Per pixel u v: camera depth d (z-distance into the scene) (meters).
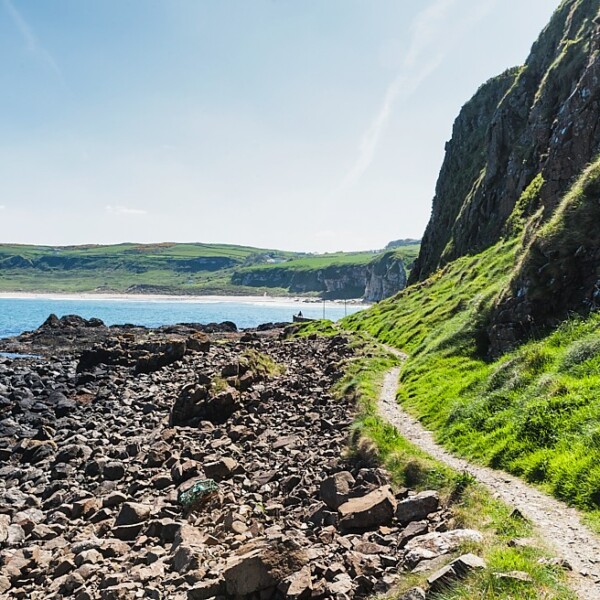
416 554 10.80
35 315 170.12
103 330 99.50
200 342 58.09
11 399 44.72
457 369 28.27
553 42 74.56
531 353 21.09
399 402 27.86
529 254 27.09
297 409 29.48
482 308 31.66
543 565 9.34
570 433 15.10
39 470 24.98
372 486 15.84
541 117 62.31
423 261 104.94
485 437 18.14
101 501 19.77
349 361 39.38
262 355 42.72
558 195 37.69
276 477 19.69
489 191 74.19
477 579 8.82
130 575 12.62
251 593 10.58
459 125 111.50
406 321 54.62
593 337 18.89
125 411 36.09
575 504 12.55
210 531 15.04
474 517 12.48
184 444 26.28
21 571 14.34
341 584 10.60
